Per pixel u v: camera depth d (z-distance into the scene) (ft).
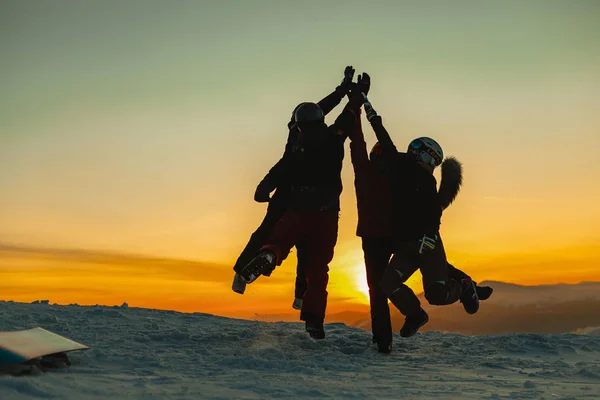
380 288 20.44
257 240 20.67
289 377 15.58
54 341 15.65
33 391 12.54
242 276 20.49
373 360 19.24
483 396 14.19
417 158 19.95
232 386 14.23
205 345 20.12
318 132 20.34
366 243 20.80
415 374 16.98
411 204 19.74
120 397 12.75
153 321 24.75
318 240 20.61
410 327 20.77
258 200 20.56
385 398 13.78
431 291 20.26
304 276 21.94
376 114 20.86
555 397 14.16
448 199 21.25
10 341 14.78
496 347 21.99
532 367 18.65
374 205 20.44
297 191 20.40
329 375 16.33
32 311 24.84
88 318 24.38
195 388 13.83
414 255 20.06
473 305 21.22
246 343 20.72
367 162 20.63
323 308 20.83
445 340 23.44
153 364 16.67
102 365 16.31
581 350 21.83
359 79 21.65
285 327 24.88
